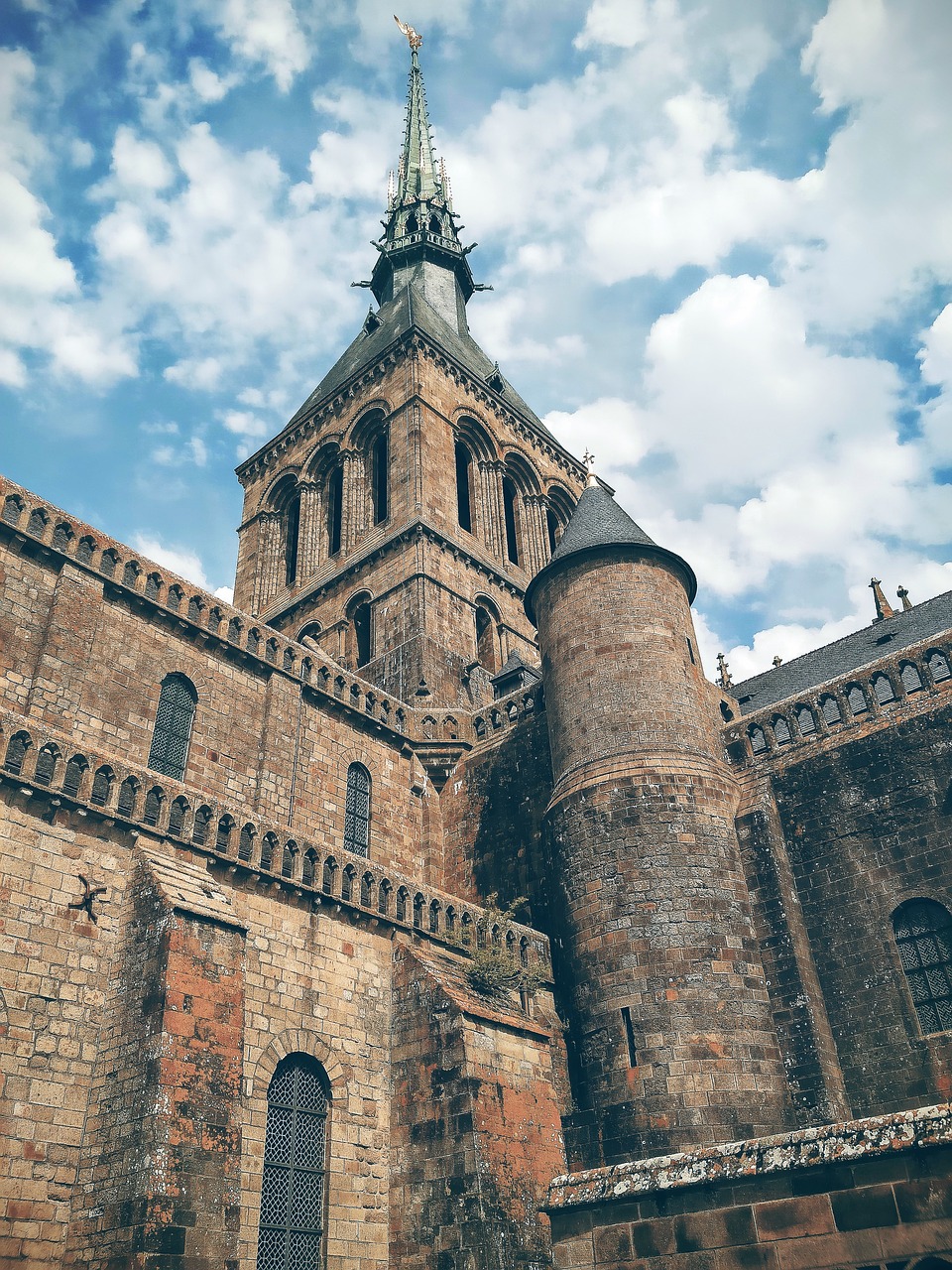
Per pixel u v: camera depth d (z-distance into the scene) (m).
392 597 43.97
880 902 24.42
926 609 33.91
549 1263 20.45
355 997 23.48
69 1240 16.95
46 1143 17.39
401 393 50.44
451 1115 21.53
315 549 51.16
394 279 64.38
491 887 32.19
